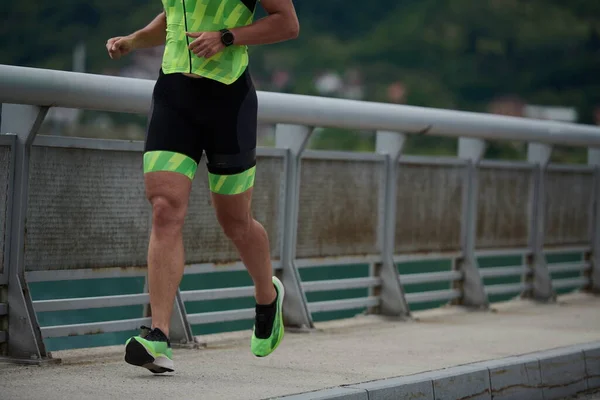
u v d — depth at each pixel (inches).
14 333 282.5
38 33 5930.1
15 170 284.4
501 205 469.1
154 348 250.4
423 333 366.6
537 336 365.4
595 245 539.8
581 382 332.8
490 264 935.0
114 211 312.2
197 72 251.1
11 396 232.5
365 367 289.4
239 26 255.6
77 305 297.0
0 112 286.8
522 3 6451.8
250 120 260.4
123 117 4003.4
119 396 235.6
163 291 253.1
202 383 255.3
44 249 295.0
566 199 519.5
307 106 350.0
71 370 268.2
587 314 444.8
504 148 4106.8
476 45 6289.4
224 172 260.7
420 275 421.7
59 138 296.8
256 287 282.5
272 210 362.6
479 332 372.8
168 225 253.3
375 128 381.1
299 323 363.3
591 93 6289.4
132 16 6043.3
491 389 295.4
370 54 6245.1
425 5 6392.7
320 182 378.6
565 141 487.5
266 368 282.4
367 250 399.2
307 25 6363.2
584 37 6363.2
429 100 6082.7
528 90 6215.6
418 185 422.0
